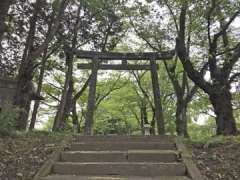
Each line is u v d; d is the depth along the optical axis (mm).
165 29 19469
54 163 7012
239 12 13477
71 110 22609
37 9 17188
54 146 8125
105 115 30406
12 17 17078
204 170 6715
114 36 21297
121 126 31953
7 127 8906
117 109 29938
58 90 25484
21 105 14758
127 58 14953
